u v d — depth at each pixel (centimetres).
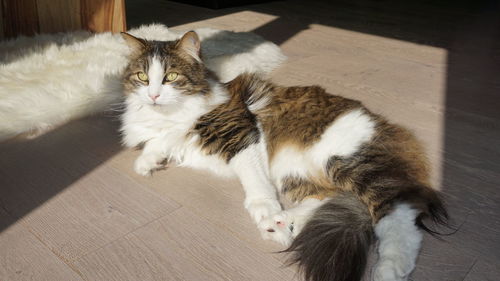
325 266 60
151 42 80
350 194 68
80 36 129
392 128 73
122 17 133
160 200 73
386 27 162
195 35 77
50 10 135
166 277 61
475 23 172
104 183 76
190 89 77
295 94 80
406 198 65
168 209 71
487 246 65
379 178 67
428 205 66
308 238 63
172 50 77
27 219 69
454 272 61
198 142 78
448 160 82
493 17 183
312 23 165
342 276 59
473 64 124
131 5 189
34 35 132
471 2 215
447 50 135
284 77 113
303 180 75
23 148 85
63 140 87
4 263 63
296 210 68
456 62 125
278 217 66
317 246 62
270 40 142
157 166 78
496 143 87
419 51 134
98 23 136
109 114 96
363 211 66
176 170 80
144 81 76
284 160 76
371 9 193
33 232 67
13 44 121
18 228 68
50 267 62
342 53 131
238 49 121
